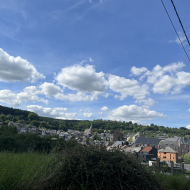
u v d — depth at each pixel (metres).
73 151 4.35
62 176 3.81
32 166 4.61
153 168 5.77
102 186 3.77
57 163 4.41
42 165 4.63
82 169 3.85
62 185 3.74
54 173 3.88
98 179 3.85
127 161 4.45
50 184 3.72
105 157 4.21
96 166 3.96
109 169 3.98
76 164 3.98
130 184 4.04
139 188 4.07
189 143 91.75
